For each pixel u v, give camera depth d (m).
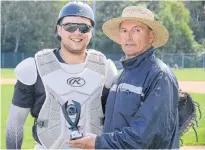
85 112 3.34
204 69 25.92
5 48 35.41
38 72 3.31
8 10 34.97
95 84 3.39
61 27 3.38
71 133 3.05
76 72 3.37
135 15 3.00
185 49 28.20
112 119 2.91
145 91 2.77
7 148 3.47
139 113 2.69
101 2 29.22
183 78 20.20
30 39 35.31
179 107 3.19
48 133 3.31
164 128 2.68
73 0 3.57
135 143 2.66
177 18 27.67
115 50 30.67
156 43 3.28
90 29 3.41
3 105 11.48
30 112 3.47
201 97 7.66
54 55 3.39
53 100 3.30
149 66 2.83
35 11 34.91
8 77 24.73
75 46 3.34
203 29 27.52
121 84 2.90
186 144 6.34
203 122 4.67
